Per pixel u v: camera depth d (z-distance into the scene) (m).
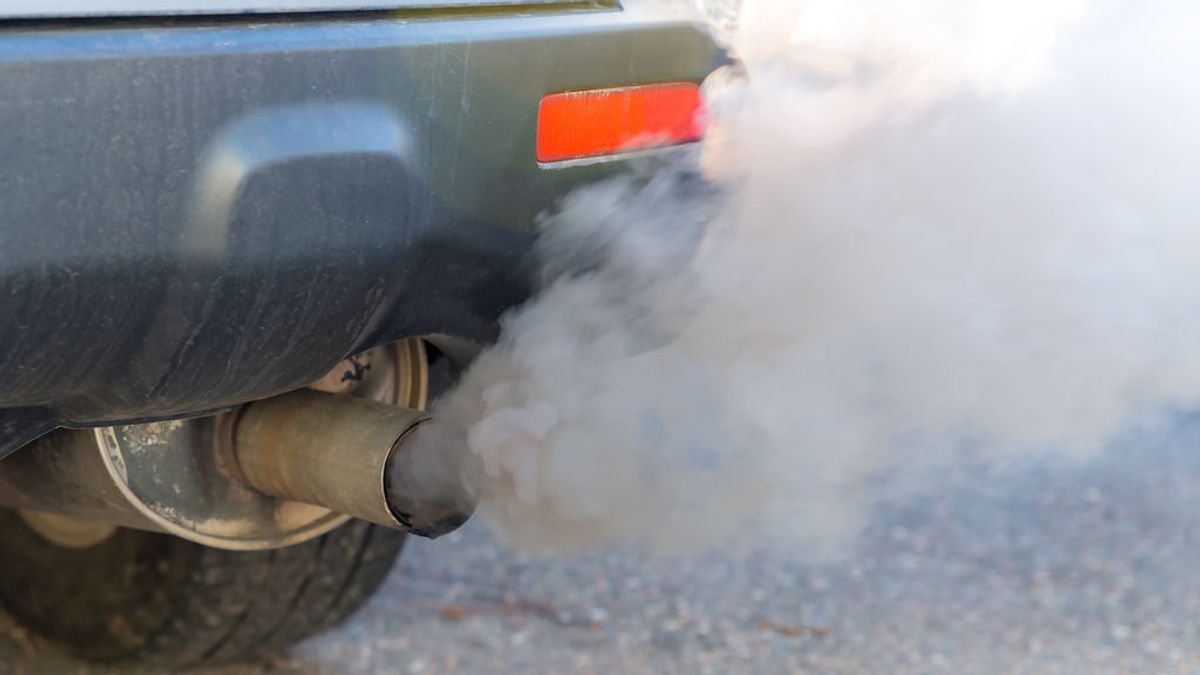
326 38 1.62
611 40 1.86
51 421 1.68
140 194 1.50
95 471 1.94
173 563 2.46
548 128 1.83
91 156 1.47
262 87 1.57
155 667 2.60
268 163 1.57
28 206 1.44
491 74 1.75
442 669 2.71
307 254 1.61
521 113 1.79
